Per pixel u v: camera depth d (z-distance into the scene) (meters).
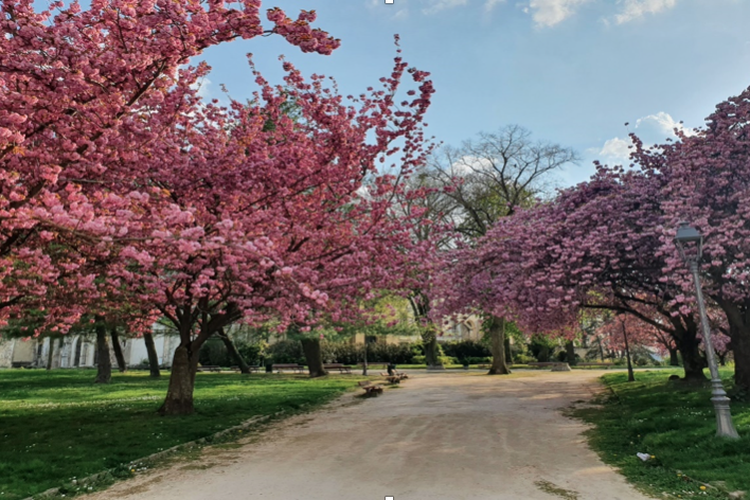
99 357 26.17
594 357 52.00
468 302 15.46
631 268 13.51
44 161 6.98
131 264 9.12
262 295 10.30
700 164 11.39
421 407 15.41
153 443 9.53
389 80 9.77
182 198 9.52
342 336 28.92
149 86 7.71
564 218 14.42
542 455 8.68
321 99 10.06
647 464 7.81
